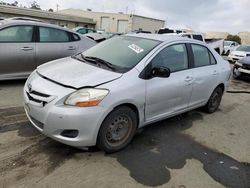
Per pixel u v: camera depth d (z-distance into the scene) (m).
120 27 46.44
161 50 4.08
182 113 4.88
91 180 2.98
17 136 3.74
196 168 3.47
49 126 3.15
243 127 5.11
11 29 5.87
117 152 3.60
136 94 3.54
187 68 4.56
